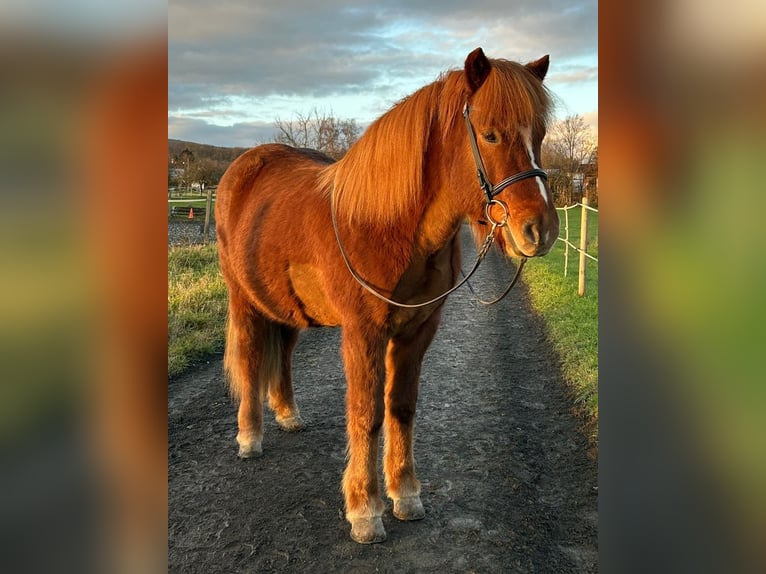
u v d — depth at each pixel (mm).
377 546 2691
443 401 4508
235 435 3947
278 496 3156
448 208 2594
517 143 2283
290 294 3238
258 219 3451
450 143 2527
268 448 3762
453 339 6516
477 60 2381
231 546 2701
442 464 3455
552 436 3811
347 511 2797
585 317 6762
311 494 3178
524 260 2357
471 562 2545
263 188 3684
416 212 2625
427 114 2641
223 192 4023
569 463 3430
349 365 2734
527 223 2213
